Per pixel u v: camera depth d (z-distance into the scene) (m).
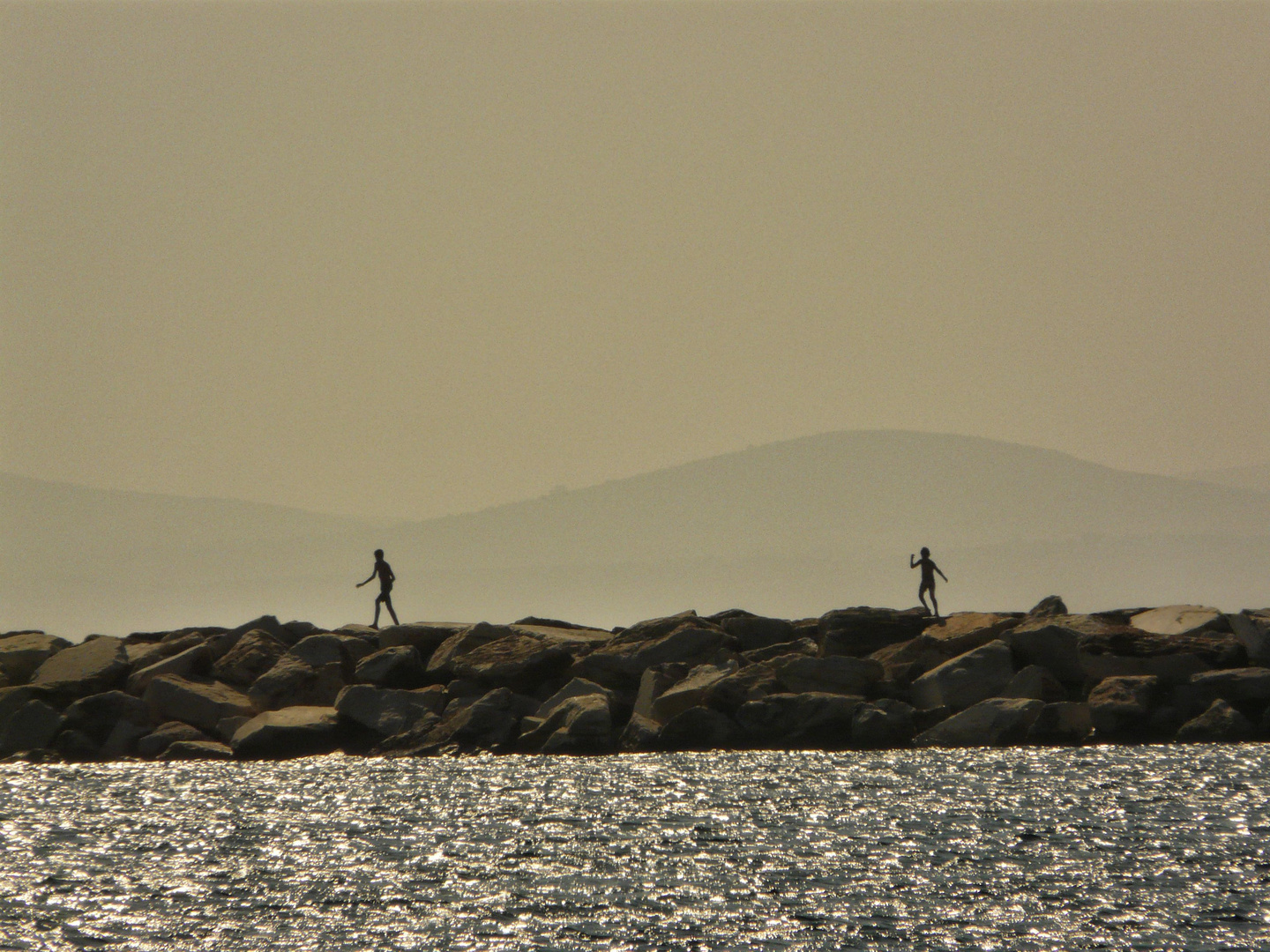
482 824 110.12
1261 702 141.00
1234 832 101.12
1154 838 100.00
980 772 126.19
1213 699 142.12
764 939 79.56
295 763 142.88
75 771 140.00
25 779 135.12
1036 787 118.56
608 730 145.25
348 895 90.44
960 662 146.38
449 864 97.88
